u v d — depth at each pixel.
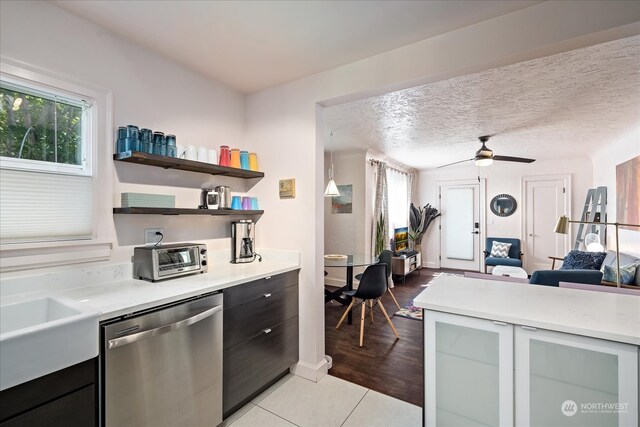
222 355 1.79
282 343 2.29
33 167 1.55
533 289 1.77
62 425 1.14
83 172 1.73
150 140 1.88
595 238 3.19
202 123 2.39
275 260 2.55
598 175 5.39
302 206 2.46
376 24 1.77
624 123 3.65
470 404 1.41
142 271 1.84
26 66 1.49
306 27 1.81
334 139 4.43
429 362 1.50
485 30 1.74
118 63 1.86
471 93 2.77
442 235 7.20
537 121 3.58
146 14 1.67
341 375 2.43
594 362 1.18
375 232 5.43
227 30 1.83
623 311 1.36
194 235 2.31
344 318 3.69
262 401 2.07
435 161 6.17
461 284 1.89
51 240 1.58
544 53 1.65
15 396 1.02
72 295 1.52
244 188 2.78
